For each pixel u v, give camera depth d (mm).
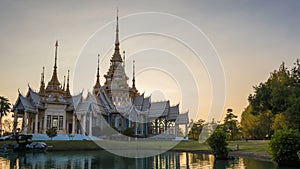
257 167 23359
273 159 24797
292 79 34562
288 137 24250
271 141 25172
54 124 62094
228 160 29484
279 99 33656
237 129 82312
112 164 26016
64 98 65125
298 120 30812
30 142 42000
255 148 40000
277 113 36531
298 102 31031
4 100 58188
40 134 54656
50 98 62906
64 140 49250
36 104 60750
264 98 36562
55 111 62531
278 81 35781
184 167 23703
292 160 23734
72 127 62125
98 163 26734
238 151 38281
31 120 63094
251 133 67250
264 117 60625
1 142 44000
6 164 25312
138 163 26891
